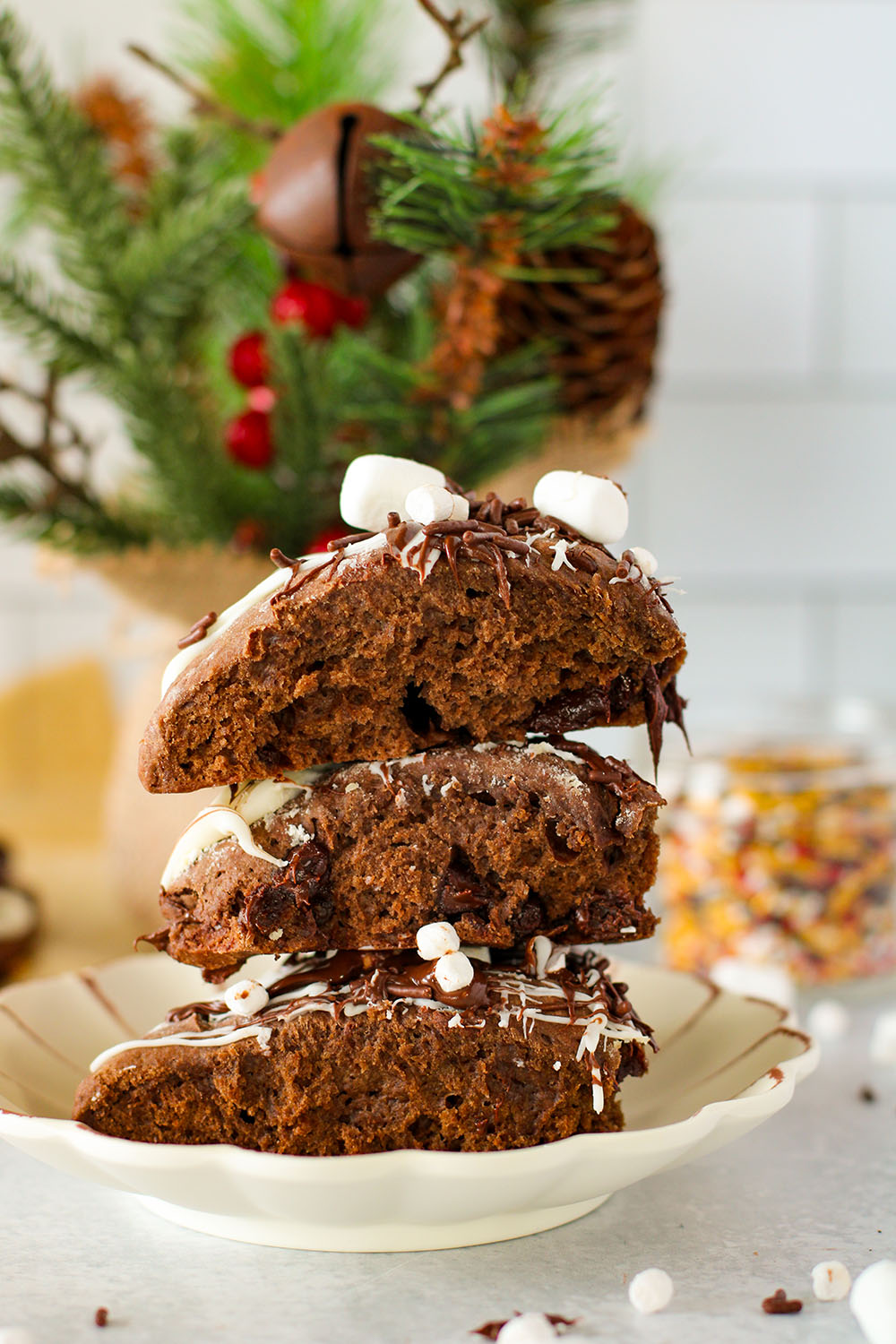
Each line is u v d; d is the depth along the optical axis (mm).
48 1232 402
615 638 399
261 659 392
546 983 405
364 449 515
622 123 894
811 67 902
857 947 551
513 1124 395
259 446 521
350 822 400
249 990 402
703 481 938
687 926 560
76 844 802
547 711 407
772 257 917
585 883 405
